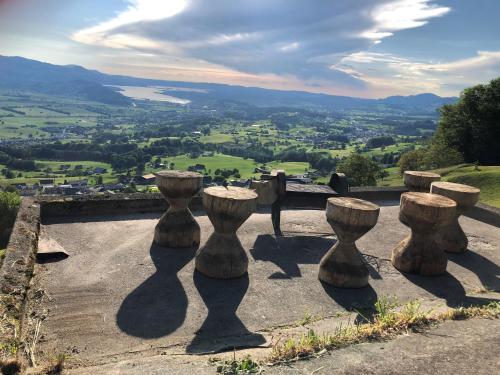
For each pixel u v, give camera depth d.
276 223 8.26
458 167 32.22
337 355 3.61
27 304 4.67
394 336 4.04
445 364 3.50
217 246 5.89
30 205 7.53
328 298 5.59
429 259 6.57
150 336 4.29
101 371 3.34
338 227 5.87
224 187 6.41
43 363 3.62
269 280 5.98
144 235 7.28
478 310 4.83
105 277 5.56
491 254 7.91
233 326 4.64
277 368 3.36
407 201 6.57
